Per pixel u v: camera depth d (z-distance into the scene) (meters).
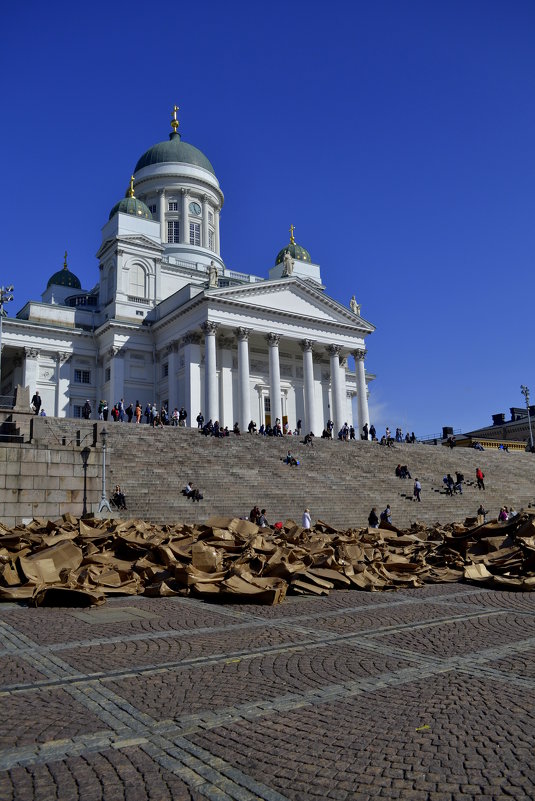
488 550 20.59
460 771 5.69
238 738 6.40
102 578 16.05
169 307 68.75
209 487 34.12
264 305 64.06
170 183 85.62
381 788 5.38
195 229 86.31
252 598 14.50
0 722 6.80
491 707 7.32
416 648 10.18
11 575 15.43
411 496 40.03
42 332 67.94
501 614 13.16
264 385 69.94
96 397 70.25
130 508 29.52
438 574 18.72
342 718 6.96
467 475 48.25
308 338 67.19
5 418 29.70
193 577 15.77
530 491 47.44
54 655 9.66
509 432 100.69
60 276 83.69
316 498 35.91
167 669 8.88
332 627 11.87
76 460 28.31
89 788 5.36
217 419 59.38
